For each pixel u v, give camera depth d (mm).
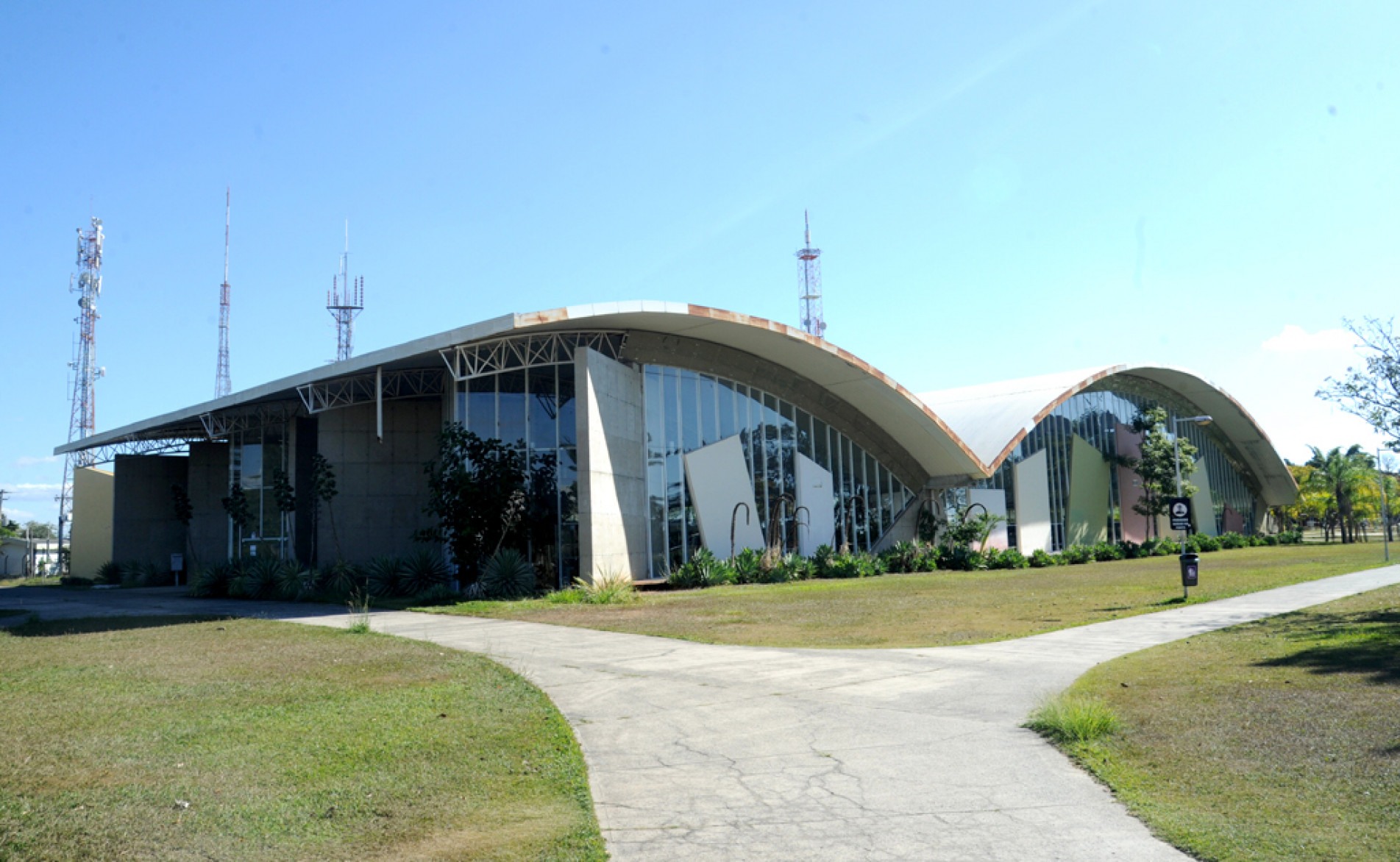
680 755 8281
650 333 34500
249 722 9570
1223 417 71062
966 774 7523
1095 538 58625
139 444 48375
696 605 24141
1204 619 17766
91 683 12234
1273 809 6309
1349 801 6383
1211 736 8273
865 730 9125
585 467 28797
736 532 37000
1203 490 69938
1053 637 15875
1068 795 6883
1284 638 14297
